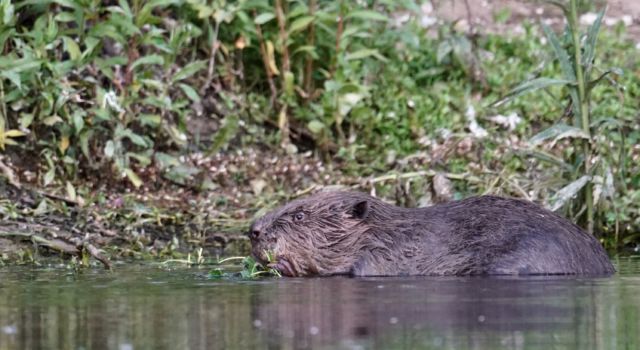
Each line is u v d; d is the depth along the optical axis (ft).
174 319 28.63
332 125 52.65
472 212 38.11
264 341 25.88
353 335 26.45
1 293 33.06
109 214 44.80
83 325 27.91
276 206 47.24
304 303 30.94
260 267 38.63
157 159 48.52
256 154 50.78
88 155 47.50
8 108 47.96
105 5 51.29
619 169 45.55
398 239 38.09
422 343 25.52
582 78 43.09
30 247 41.68
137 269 38.83
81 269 38.81
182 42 49.60
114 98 46.78
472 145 49.67
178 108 49.85
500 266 36.86
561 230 37.32
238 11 50.85
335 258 38.09
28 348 25.34
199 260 40.40
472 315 28.84
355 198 38.75
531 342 25.61
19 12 49.62
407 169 48.83
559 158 47.14
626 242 45.11
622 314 28.89
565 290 32.91
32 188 46.14
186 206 46.96
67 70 47.21
